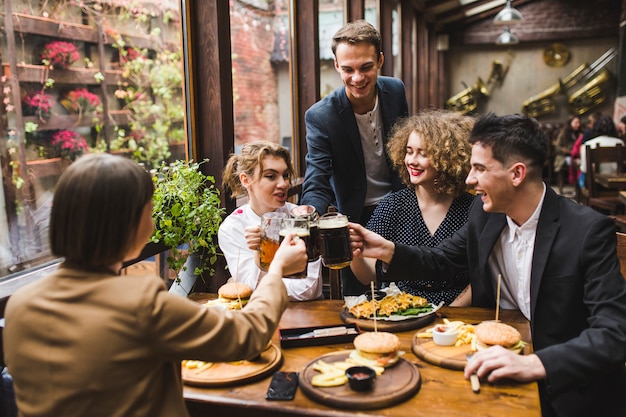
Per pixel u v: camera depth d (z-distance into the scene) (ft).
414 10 30.22
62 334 3.29
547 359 4.42
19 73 6.35
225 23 8.68
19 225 6.12
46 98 6.78
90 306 3.33
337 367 4.49
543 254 5.36
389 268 6.21
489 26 39.52
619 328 4.66
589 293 5.07
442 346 4.96
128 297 3.34
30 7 6.56
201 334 3.47
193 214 7.07
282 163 6.97
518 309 6.07
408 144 7.02
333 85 15.38
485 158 5.28
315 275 6.61
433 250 6.43
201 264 8.48
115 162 3.44
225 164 8.72
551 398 4.70
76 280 3.42
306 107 13.51
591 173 19.71
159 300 3.39
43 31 6.77
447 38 37.17
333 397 4.03
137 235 3.52
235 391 4.32
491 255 6.07
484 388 4.31
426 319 5.60
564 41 39.09
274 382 4.39
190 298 6.53
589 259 5.13
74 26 7.37
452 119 7.07
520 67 40.09
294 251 4.49
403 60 27.45
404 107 9.64
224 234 7.11
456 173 6.80
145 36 8.55
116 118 8.24
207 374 4.49
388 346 4.51
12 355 3.41
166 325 3.37
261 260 5.40
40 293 3.42
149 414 3.44
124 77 8.42
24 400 3.41
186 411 3.77
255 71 11.32
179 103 8.54
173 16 8.41
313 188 8.70
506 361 4.36
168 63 8.50
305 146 13.73
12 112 6.19
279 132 12.62
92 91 7.70
